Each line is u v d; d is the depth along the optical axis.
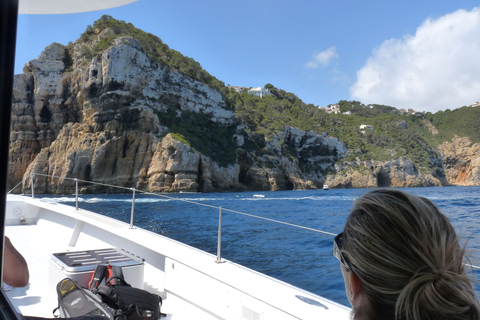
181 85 76.25
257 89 121.25
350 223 0.47
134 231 3.38
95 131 59.12
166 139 64.25
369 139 91.62
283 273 7.93
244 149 79.69
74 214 3.96
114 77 62.47
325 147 94.06
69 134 55.56
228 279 2.17
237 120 83.25
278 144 85.94
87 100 56.72
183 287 2.53
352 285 0.48
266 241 14.18
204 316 2.33
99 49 62.81
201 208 35.03
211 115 79.81
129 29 73.94
